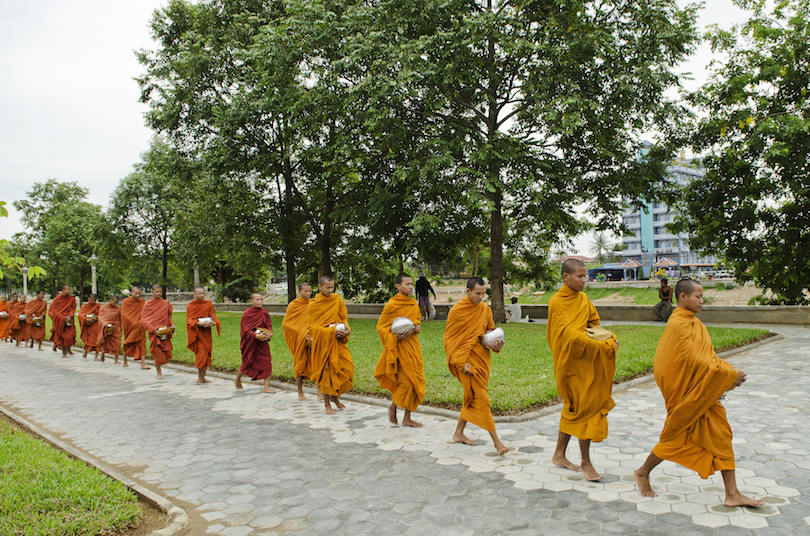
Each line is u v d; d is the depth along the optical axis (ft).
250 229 80.53
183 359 41.55
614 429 19.33
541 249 74.59
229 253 92.63
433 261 69.67
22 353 55.83
